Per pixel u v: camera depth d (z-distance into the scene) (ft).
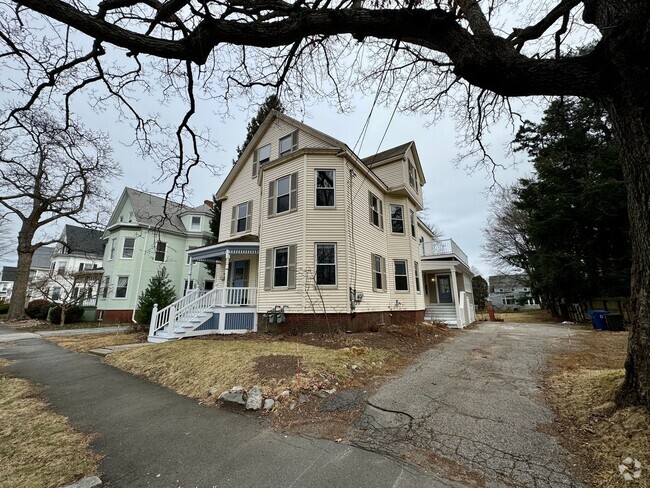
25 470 10.16
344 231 35.29
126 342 35.04
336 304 33.37
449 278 59.31
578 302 52.85
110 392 18.65
